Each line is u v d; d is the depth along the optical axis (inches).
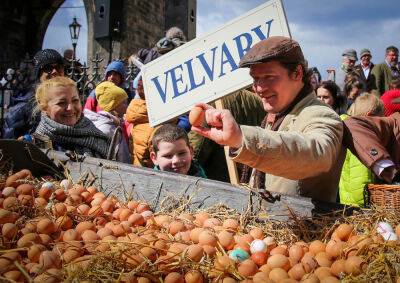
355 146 86.0
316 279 57.5
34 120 156.2
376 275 57.7
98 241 68.7
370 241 64.3
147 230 79.4
